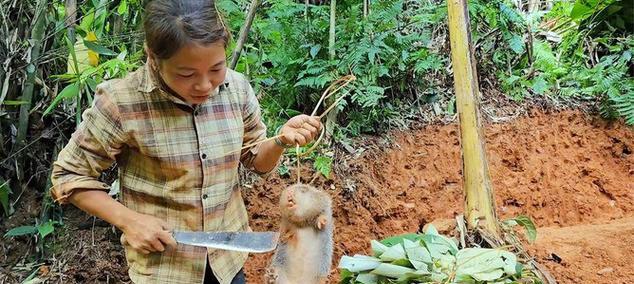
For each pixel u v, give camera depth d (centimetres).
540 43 550
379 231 386
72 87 304
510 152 471
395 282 236
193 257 215
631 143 504
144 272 213
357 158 415
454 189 427
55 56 342
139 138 203
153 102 203
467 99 288
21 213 349
